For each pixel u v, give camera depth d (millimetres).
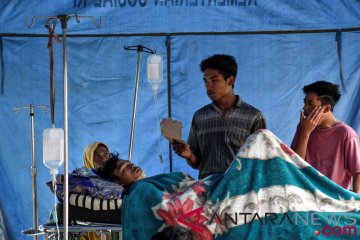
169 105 7516
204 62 5832
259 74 7445
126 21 7355
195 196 4887
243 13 7355
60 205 5375
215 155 5836
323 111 5438
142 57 7477
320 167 5480
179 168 7605
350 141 5410
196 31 7383
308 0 7309
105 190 5242
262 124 5828
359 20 7293
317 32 7363
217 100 5840
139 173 5586
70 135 7488
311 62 7395
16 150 7426
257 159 4918
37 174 7465
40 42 7367
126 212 4945
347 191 4895
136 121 7543
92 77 7465
